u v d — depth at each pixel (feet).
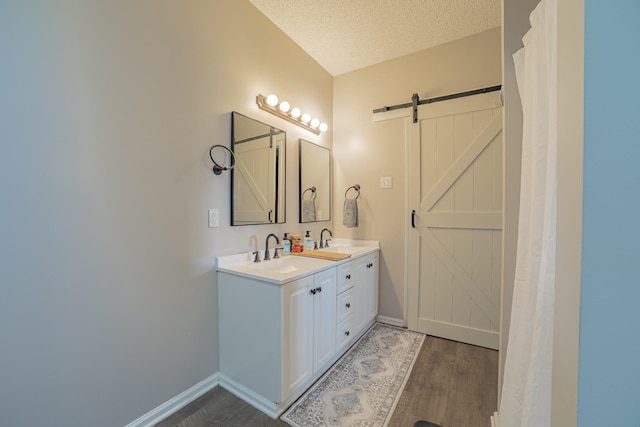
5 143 3.23
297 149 8.14
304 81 8.41
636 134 1.35
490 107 7.46
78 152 3.81
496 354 7.06
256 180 6.67
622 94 1.37
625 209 1.36
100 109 4.02
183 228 5.14
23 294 3.38
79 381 3.85
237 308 5.43
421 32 7.58
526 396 2.56
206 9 5.50
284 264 6.66
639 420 1.34
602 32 1.41
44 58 3.50
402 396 5.38
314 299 5.66
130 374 4.39
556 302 1.65
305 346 5.41
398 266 8.85
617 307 1.37
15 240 3.32
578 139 1.47
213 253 5.71
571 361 1.49
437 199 8.16
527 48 3.19
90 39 3.91
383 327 8.71
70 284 3.76
